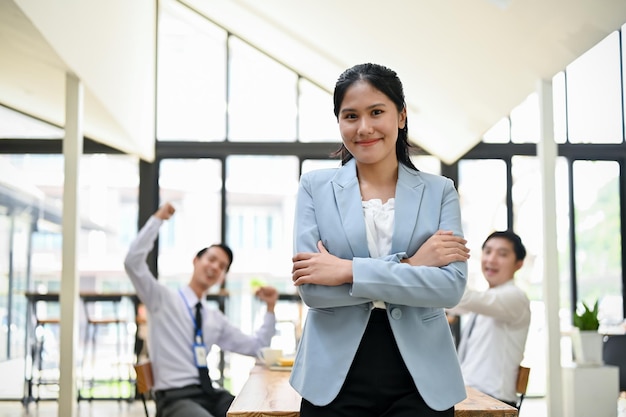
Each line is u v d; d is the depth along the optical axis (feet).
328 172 5.76
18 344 25.53
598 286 28.12
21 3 13.60
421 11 16.78
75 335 17.89
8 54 17.42
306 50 25.81
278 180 29.09
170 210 14.12
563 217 28.30
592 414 16.35
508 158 28.55
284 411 6.87
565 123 28.53
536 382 27.04
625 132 28.45
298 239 5.54
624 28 28.35
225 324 14.52
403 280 5.09
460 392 5.24
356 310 5.24
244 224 28.89
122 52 22.36
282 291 28.55
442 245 5.27
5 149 27.07
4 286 25.20
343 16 20.17
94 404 26.08
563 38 14.60
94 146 28.22
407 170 5.67
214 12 28.37
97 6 18.72
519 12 14.39
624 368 20.29
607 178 28.40
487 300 11.43
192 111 29.14
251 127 29.22
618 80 28.50
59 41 16.19
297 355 5.50
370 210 5.54
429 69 20.33
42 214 26.91
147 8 26.76
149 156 28.04
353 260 5.16
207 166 29.04
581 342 16.98
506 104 19.51
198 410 12.50
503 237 12.32
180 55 29.32
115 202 28.30
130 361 27.14
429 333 5.27
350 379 5.20
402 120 5.74
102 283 27.96
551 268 17.12
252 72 29.40
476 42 16.83
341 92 5.48
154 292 13.85
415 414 5.07
